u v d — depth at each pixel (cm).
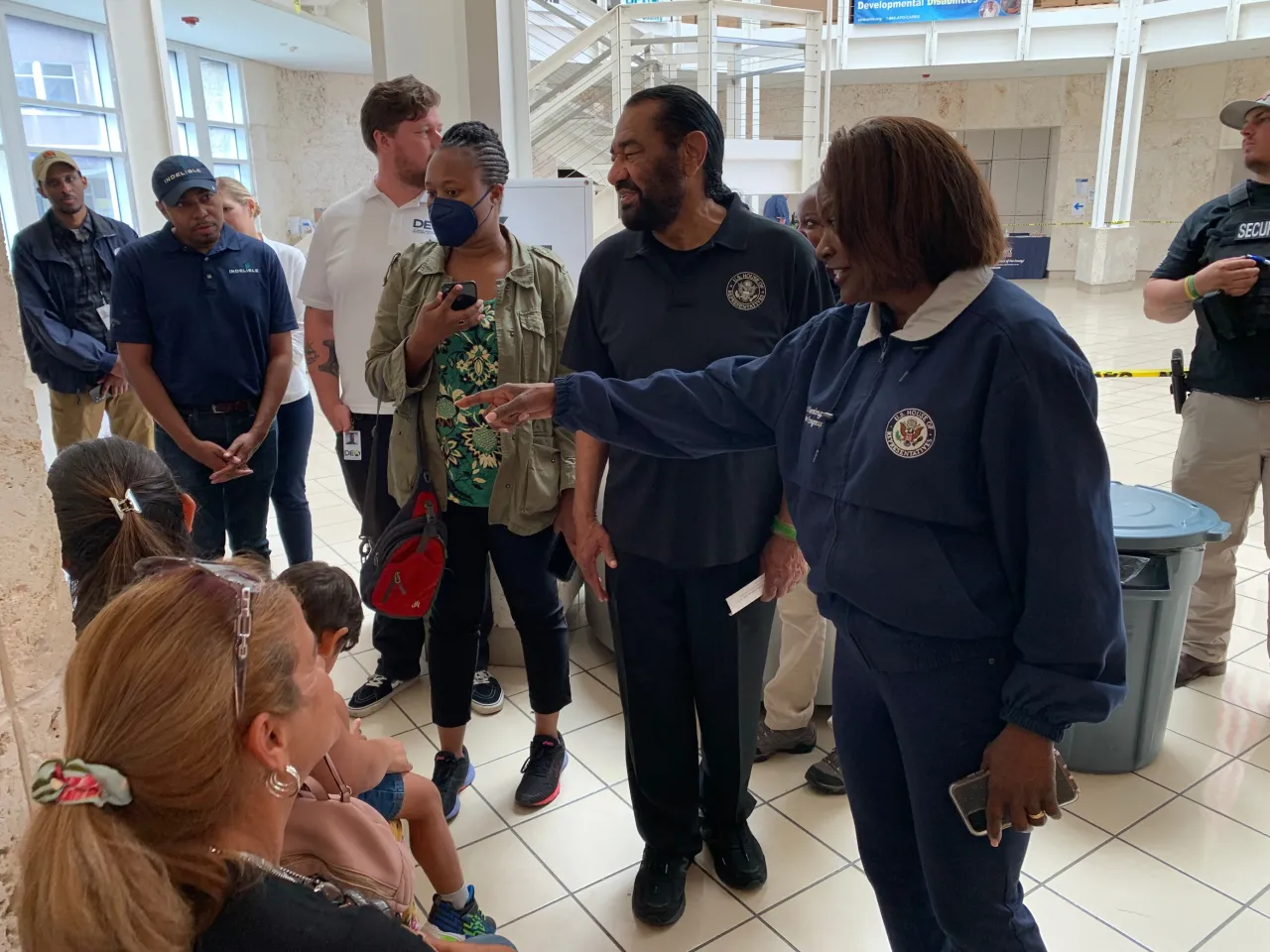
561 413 149
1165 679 227
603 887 197
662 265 165
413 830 157
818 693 260
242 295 273
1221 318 244
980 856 118
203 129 1007
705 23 558
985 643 113
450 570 210
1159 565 215
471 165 196
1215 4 1105
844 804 224
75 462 135
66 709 74
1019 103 1480
